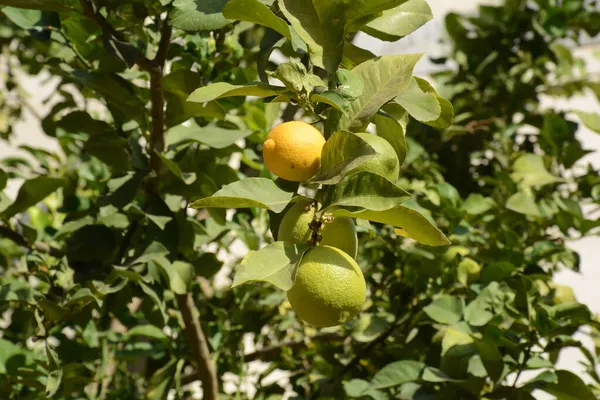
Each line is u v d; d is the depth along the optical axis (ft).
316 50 3.79
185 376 6.40
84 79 4.69
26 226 4.90
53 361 4.52
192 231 4.97
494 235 5.82
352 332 5.34
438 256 5.35
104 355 5.37
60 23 4.87
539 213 5.67
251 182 3.66
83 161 5.75
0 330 5.59
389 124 3.86
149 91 4.79
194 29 4.05
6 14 4.74
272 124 5.98
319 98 3.67
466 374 4.80
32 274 4.74
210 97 3.67
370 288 6.51
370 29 3.91
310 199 3.67
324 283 3.51
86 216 5.05
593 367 5.28
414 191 5.98
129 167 4.95
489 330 4.82
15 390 5.13
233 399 6.02
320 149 3.64
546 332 4.76
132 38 4.86
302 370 6.26
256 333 6.06
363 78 3.79
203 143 4.83
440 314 4.99
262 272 3.46
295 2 3.80
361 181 3.57
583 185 6.22
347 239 3.68
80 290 4.55
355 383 5.02
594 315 5.33
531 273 5.25
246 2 3.71
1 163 6.20
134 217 4.91
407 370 4.83
